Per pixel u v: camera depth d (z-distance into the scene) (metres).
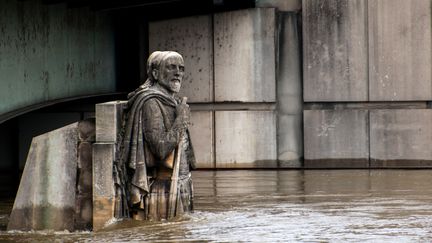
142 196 27.77
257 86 50.25
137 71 53.94
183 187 29.02
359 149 49.34
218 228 27.02
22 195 27.95
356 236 25.33
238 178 44.56
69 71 48.34
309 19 49.44
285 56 50.38
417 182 40.75
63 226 27.62
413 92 48.88
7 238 26.41
